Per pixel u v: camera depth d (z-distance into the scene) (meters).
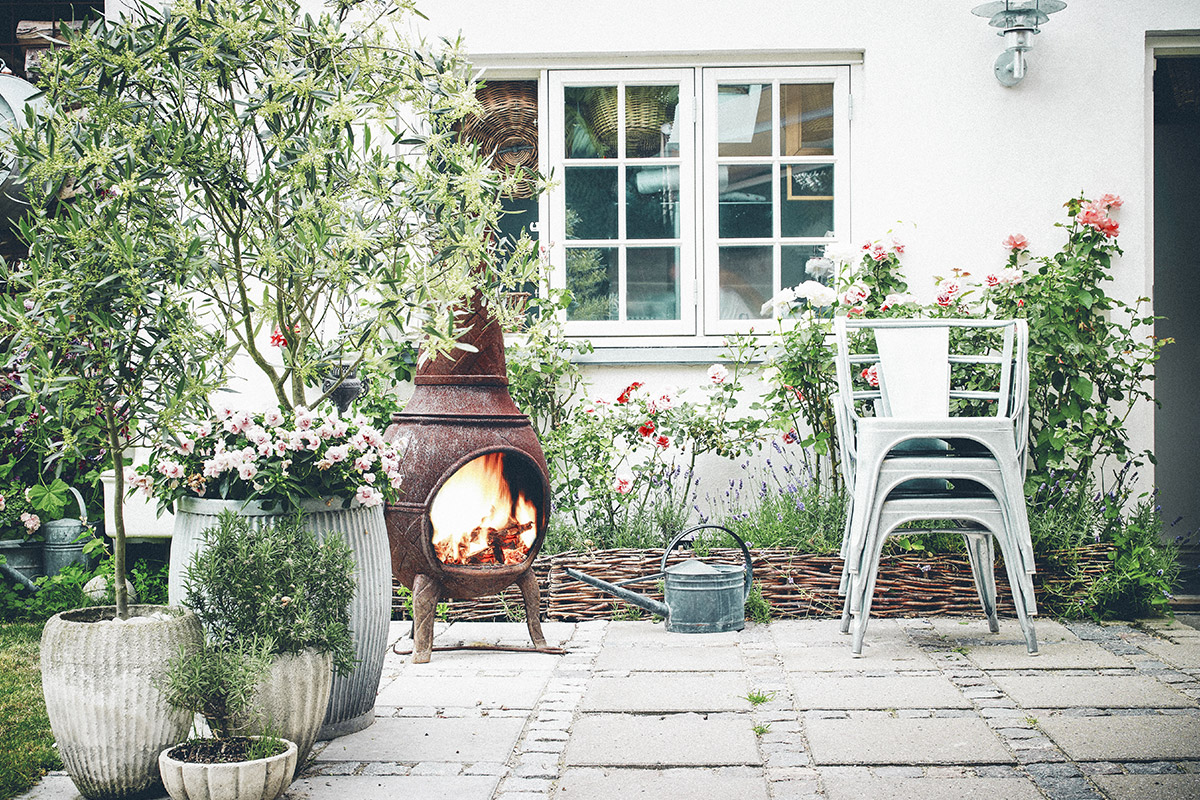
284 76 2.77
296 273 2.94
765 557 4.48
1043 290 4.73
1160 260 6.54
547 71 5.34
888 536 4.14
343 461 2.83
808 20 5.18
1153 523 4.56
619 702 3.19
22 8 5.89
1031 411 4.78
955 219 5.15
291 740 2.54
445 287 2.94
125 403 2.70
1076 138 5.12
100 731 2.40
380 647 2.98
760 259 5.37
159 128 2.62
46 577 4.85
